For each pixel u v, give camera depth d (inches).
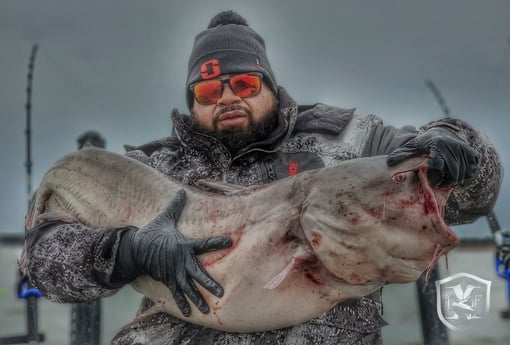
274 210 51.2
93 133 92.0
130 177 58.2
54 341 113.0
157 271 51.0
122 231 53.2
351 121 59.1
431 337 82.4
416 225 45.4
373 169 47.6
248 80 57.0
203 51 59.1
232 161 57.7
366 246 46.7
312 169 56.3
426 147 45.3
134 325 56.8
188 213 53.7
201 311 51.2
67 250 54.5
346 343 52.2
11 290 141.4
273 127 58.1
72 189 60.2
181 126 59.5
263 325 51.1
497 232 81.5
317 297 50.2
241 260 50.4
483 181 51.8
